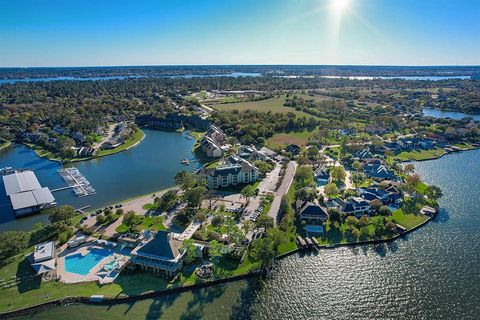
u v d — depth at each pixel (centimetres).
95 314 8956
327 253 11725
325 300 9606
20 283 9925
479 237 12669
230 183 17275
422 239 12588
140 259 10556
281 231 11994
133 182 18600
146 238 12019
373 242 12350
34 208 15162
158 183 18400
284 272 10738
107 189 17600
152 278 10231
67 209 13062
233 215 13938
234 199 15588
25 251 11431
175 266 10244
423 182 17812
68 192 17225
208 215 13975
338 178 17925
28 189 16812
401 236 12769
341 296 9769
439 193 15200
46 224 14062
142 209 14600
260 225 12456
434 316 9062
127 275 10369
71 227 12669
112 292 9612
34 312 9038
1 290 9644
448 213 14525
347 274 10688
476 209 14838
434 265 11100
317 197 15512
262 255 10400
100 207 15338
